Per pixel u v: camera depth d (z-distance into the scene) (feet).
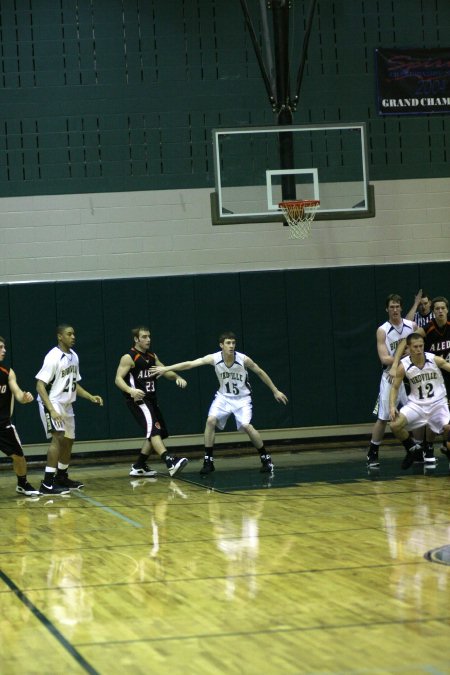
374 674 13.92
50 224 51.34
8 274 51.03
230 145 51.19
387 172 53.26
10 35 51.29
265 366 51.78
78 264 51.47
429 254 53.31
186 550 24.38
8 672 14.61
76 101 51.60
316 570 21.29
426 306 45.14
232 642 15.79
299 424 51.96
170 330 51.16
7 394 36.50
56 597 19.60
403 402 41.98
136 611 18.11
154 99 52.08
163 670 14.38
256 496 34.37
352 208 50.49
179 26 52.37
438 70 53.11
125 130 51.88
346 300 52.29
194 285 51.37
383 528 26.48
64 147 51.47
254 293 51.72
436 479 36.52
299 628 16.51
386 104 53.21
